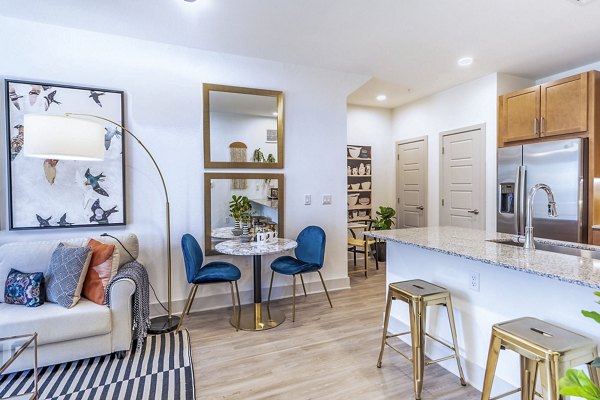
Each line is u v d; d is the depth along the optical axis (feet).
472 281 6.75
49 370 7.29
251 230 11.46
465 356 6.92
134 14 8.58
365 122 18.52
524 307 5.78
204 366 7.55
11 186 8.96
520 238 7.95
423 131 16.94
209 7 8.21
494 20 8.93
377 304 11.57
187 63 10.70
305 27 9.29
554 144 10.85
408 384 6.84
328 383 6.88
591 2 8.02
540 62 12.09
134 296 8.28
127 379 6.98
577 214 10.28
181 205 10.77
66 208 9.44
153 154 10.40
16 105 8.95
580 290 4.99
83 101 9.54
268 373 7.27
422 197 17.08
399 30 9.50
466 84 14.47
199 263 10.03
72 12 8.50
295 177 12.44
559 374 4.15
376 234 8.72
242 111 11.48
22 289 7.48
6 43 8.86
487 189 13.66
